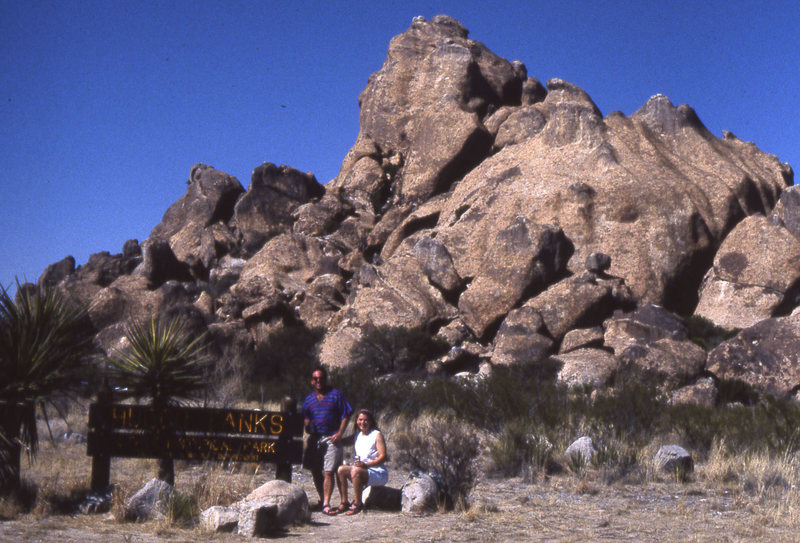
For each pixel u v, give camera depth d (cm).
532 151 4406
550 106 5038
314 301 3934
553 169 4128
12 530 641
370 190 5366
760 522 768
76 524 679
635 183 3878
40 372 769
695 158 4366
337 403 845
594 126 4262
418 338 3173
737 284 3453
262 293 4025
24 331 769
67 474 941
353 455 1174
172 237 5609
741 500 888
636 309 3123
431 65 5769
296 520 725
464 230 3838
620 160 4081
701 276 3769
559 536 687
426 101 5666
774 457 1140
